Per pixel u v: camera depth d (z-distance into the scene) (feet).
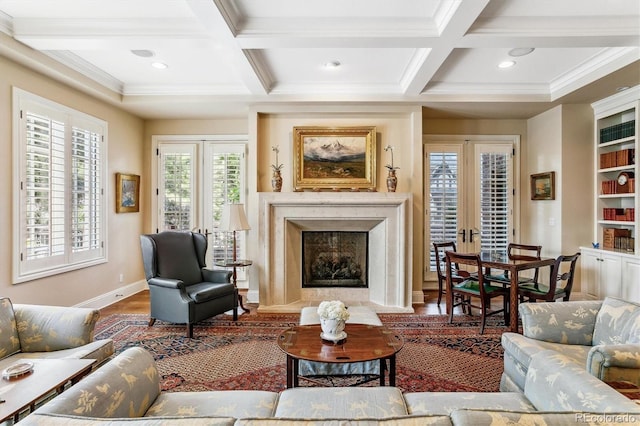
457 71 13.03
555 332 7.58
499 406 5.21
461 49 11.15
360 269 16.26
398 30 9.49
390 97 14.80
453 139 17.98
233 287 13.30
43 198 11.94
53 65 11.44
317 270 16.29
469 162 18.02
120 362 5.10
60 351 7.43
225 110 16.58
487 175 17.95
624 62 11.06
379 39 9.67
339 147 15.89
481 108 15.93
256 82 13.17
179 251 13.56
